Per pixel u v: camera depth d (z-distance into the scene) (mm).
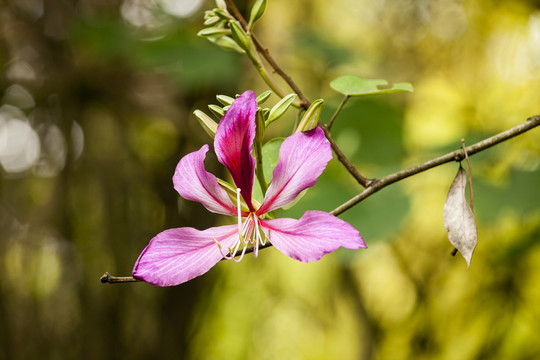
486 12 1609
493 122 1559
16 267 1674
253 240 700
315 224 685
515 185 1166
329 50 1604
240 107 706
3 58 1645
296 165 699
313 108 718
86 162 1663
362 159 1346
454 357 1667
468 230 710
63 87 1616
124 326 1684
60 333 1660
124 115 1667
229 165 714
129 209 1670
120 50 1482
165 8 1571
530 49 1542
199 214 1597
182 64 1440
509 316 1564
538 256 1495
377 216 1100
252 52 753
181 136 1652
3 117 1680
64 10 1654
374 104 1345
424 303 1676
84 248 1667
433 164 726
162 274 688
